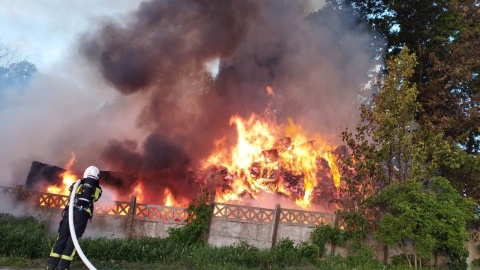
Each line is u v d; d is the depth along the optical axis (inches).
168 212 462.0
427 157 537.3
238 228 458.0
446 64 666.2
